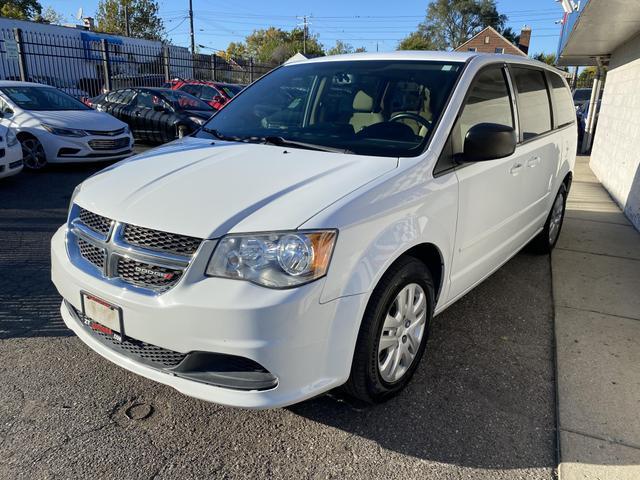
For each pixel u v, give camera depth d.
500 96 3.56
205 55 25.28
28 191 7.38
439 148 2.82
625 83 8.38
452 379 2.98
